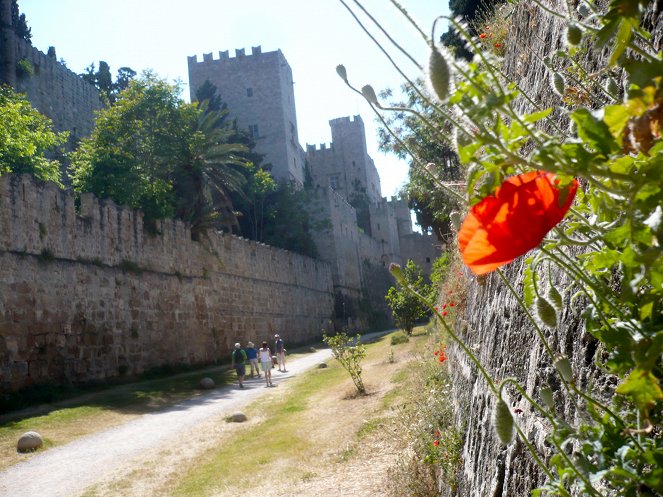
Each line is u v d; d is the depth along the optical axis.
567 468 1.12
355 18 1.01
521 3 4.65
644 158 0.98
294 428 14.66
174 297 29.98
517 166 0.97
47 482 11.28
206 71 68.31
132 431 15.46
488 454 3.51
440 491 7.86
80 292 23.34
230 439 14.17
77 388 22.16
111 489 10.77
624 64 1.03
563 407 2.17
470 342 6.29
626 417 1.24
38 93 37.03
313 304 50.56
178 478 11.30
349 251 61.47
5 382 19.20
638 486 1.10
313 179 84.12
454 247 12.34
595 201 1.21
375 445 11.86
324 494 9.60
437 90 0.88
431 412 9.91
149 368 27.12
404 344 27.34
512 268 3.67
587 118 0.86
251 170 51.78
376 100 1.13
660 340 0.93
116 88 55.62
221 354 34.06
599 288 1.19
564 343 2.20
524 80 4.38
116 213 26.30
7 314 19.72
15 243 20.45
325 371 24.69
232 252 37.25
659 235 0.90
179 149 32.47
